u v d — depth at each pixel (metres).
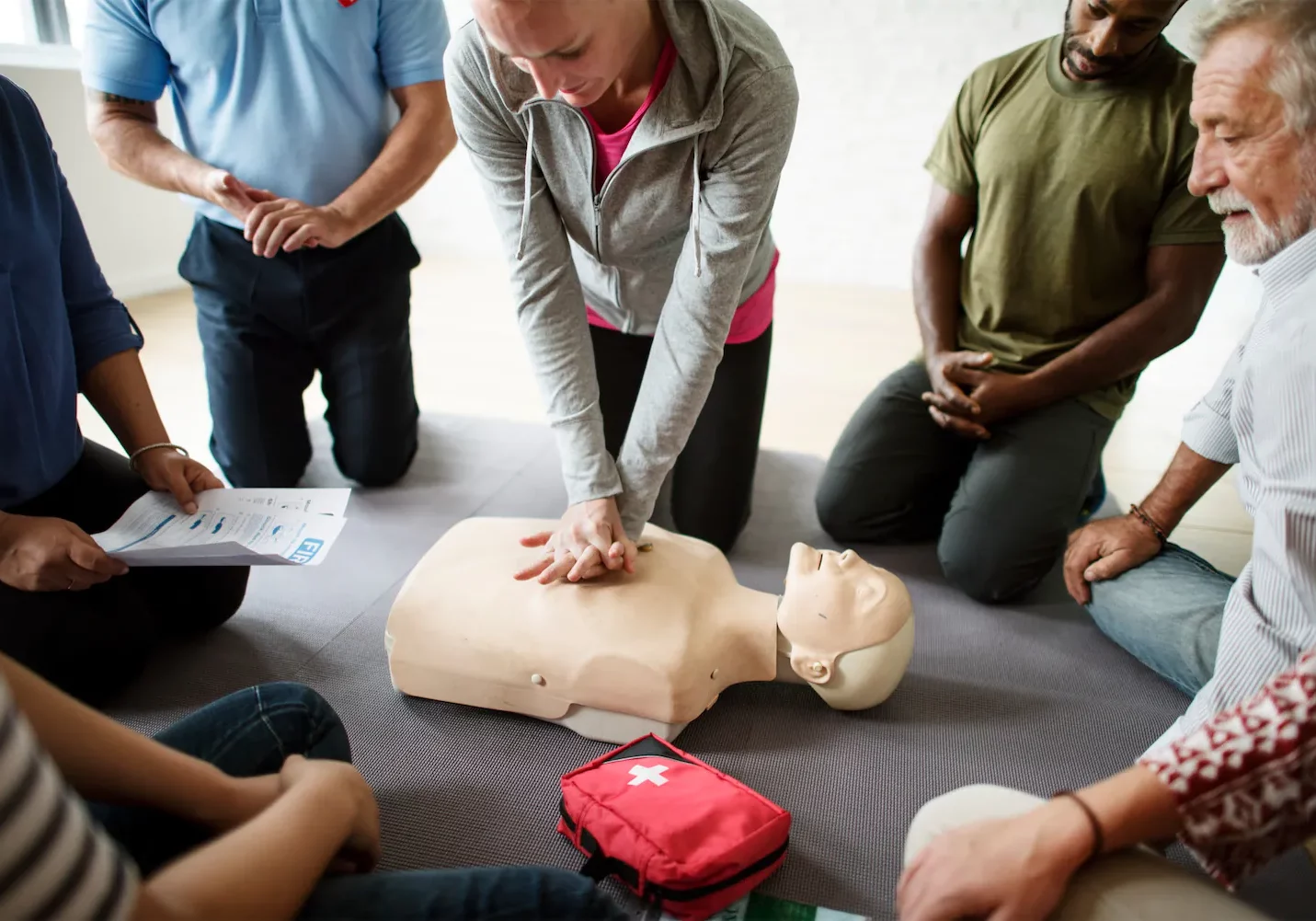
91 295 1.40
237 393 1.89
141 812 0.82
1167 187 1.55
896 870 1.08
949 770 1.25
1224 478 2.21
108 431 2.25
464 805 1.16
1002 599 1.67
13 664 0.70
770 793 1.20
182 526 1.30
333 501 1.35
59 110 2.90
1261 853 0.70
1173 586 1.43
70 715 0.72
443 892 0.74
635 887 1.00
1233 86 0.90
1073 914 0.70
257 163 1.78
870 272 3.97
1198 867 1.09
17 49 2.76
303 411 2.02
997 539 1.64
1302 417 0.92
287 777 0.84
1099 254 1.63
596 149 1.27
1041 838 0.69
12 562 1.16
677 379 1.31
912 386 1.86
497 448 2.24
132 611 1.31
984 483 1.67
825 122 3.78
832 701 1.32
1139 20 1.42
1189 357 3.16
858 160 3.81
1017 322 1.73
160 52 1.74
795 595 1.29
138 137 1.75
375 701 1.35
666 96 1.16
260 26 1.68
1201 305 1.59
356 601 1.61
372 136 1.84
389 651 1.32
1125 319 1.61
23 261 1.23
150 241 3.35
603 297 1.62
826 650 1.27
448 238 4.26
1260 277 0.99
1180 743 0.70
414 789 1.19
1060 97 1.60
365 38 1.75
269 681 1.39
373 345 1.90
